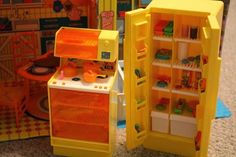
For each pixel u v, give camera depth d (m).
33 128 2.04
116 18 2.23
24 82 2.25
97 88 1.73
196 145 1.71
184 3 1.78
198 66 1.75
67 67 1.86
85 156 1.86
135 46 1.69
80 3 2.38
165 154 1.91
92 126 1.86
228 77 2.65
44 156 1.85
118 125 2.11
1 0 2.28
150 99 1.89
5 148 1.89
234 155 1.87
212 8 1.71
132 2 2.30
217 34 1.45
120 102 2.08
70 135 1.84
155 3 1.78
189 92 1.81
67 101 1.82
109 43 1.76
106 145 1.80
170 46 1.88
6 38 2.38
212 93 1.55
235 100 2.37
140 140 1.88
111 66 1.87
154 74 1.89
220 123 2.13
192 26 1.76
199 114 1.66
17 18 2.34
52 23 2.41
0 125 2.05
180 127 1.88
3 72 2.46
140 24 1.65
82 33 1.85
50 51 2.34
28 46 2.44
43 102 2.27
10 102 2.01
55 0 2.34
